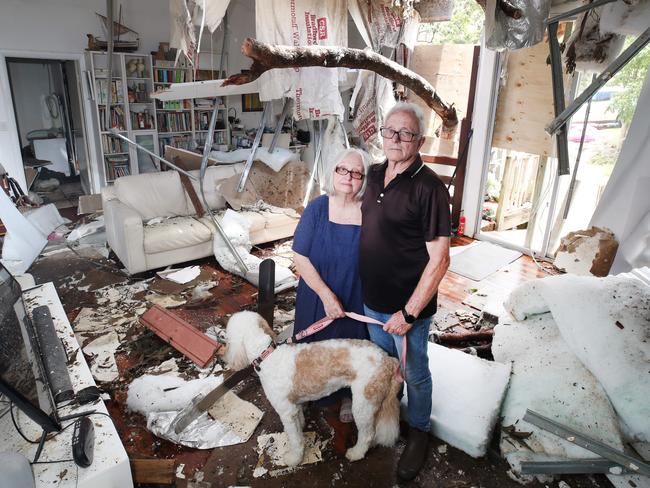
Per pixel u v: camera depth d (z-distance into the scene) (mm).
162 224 3869
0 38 5309
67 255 4203
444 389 2172
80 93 6113
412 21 3754
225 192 4344
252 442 2043
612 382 1901
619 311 2053
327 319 1879
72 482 1519
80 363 2238
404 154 1517
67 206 6121
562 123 2348
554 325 2311
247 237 4016
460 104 4629
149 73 6102
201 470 1887
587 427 1878
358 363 1739
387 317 1790
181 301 3350
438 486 1832
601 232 3480
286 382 1744
